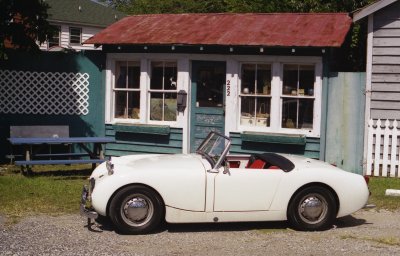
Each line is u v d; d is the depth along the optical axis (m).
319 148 11.42
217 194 6.79
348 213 7.07
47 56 12.70
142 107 12.77
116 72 13.05
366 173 11.11
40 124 12.73
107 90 13.00
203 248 6.18
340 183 6.97
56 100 12.81
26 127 12.38
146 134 12.77
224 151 6.93
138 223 6.71
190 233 6.88
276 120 11.72
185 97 12.33
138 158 7.62
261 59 11.69
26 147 10.89
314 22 12.20
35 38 12.23
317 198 6.98
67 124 12.91
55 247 6.10
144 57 12.63
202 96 12.34
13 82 12.48
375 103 11.09
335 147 11.39
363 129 11.22
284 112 11.73
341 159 11.37
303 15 12.72
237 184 6.82
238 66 11.93
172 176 6.71
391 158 10.91
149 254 5.91
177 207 6.75
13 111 12.52
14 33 11.98
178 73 12.38
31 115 12.66
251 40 11.51
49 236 6.56
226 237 6.70
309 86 11.48
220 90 12.18
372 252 6.05
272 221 7.57
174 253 5.96
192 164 6.98
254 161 7.64
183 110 12.39
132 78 12.92
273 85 11.69
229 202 6.82
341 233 6.93
